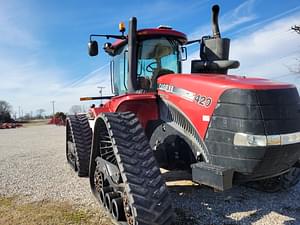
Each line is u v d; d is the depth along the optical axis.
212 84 3.21
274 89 2.98
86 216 3.79
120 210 3.14
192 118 3.37
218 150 3.07
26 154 8.81
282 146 2.85
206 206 3.98
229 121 2.97
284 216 3.64
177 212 3.79
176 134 3.63
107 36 4.48
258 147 2.81
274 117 2.88
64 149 9.64
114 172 3.33
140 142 3.06
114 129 3.10
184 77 3.64
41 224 3.58
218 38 4.03
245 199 4.21
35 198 4.58
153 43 4.36
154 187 2.79
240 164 2.92
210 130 3.13
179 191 4.51
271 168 2.98
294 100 3.06
